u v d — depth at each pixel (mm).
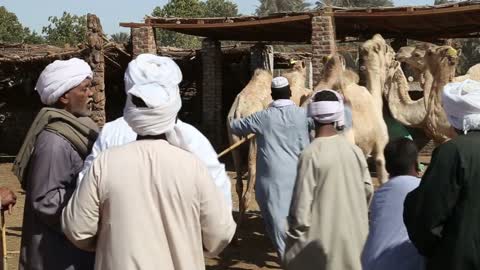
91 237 3477
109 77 22531
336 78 7637
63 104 4324
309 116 5090
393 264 4238
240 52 21734
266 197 6715
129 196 3363
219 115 20578
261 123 6758
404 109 8930
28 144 4215
